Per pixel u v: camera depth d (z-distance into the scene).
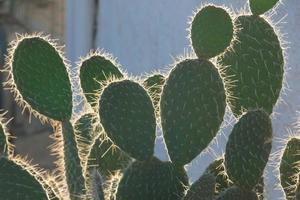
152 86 2.68
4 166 2.43
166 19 5.88
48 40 2.51
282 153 2.63
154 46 6.19
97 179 2.42
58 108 2.50
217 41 2.49
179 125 2.48
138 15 6.64
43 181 2.49
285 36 3.99
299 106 3.88
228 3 4.48
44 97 2.50
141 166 2.45
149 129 2.45
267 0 2.62
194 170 4.03
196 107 2.49
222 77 2.54
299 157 2.62
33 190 2.44
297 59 3.94
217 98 2.50
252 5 2.63
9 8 15.28
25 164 2.47
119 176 2.54
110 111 2.44
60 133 2.54
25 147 12.02
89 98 2.68
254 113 2.51
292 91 3.92
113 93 2.45
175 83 2.49
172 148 2.48
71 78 2.62
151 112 2.46
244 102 2.63
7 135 2.45
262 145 2.52
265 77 2.63
